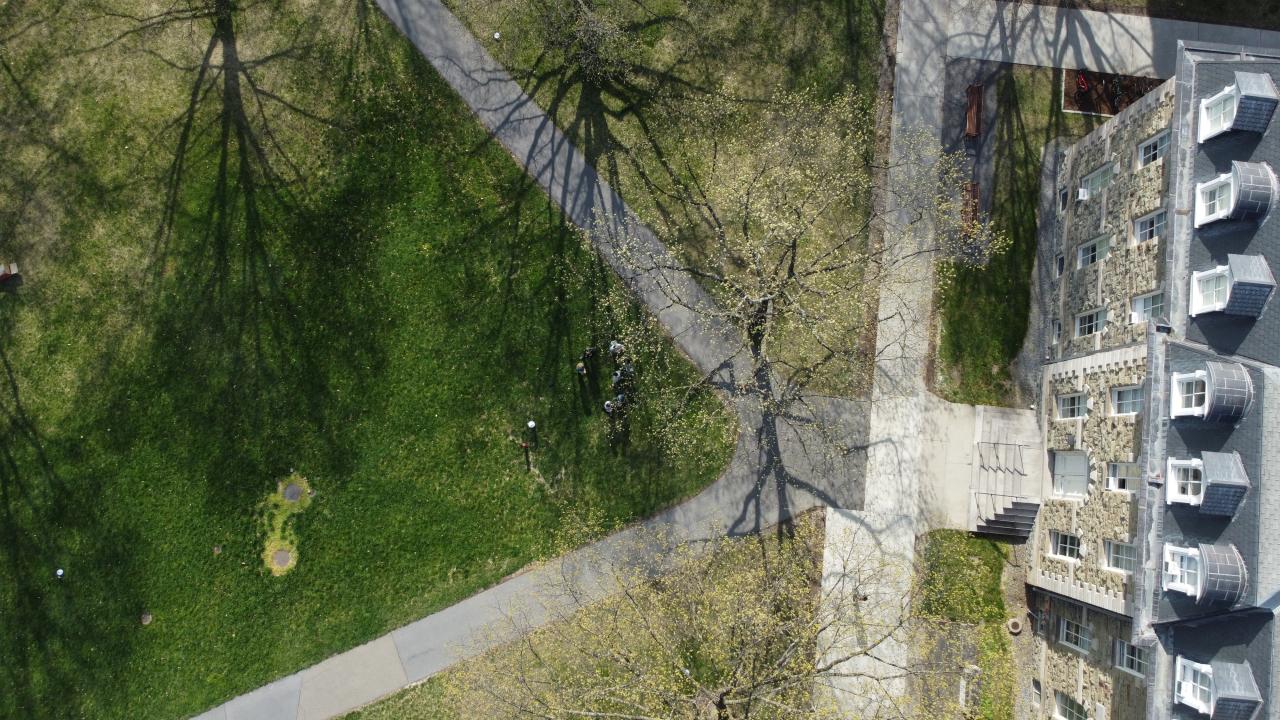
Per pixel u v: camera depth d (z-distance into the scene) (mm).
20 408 29203
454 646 28938
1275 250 20953
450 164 30062
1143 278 24016
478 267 29828
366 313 29656
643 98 30344
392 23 30250
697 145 30297
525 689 26672
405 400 29516
